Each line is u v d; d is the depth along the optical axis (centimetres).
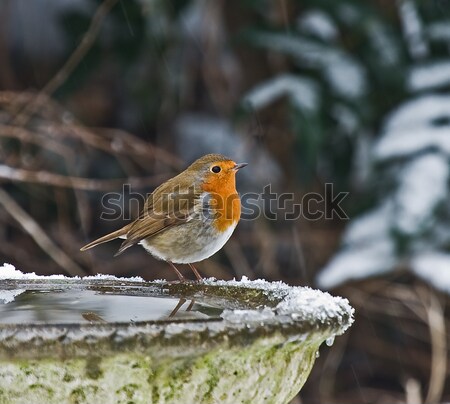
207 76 1255
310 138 1068
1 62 1270
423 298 1194
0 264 1218
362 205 1066
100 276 588
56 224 1238
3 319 474
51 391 373
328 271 1028
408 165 1000
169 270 1233
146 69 1220
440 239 1017
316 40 1123
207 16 1231
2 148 1120
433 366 1147
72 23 1188
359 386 1305
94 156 1262
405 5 1152
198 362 381
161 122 1276
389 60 1087
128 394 377
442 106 1020
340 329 423
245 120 1158
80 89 1250
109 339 355
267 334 380
